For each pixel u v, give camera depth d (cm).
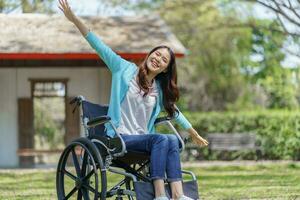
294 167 2162
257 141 2550
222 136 2536
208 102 4406
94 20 2592
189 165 2322
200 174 1930
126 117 841
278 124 2553
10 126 2461
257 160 2541
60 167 881
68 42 2334
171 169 786
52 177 1908
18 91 2462
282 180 1670
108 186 1559
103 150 825
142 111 845
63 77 2466
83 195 845
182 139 866
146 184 776
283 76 3803
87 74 2477
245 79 4356
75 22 854
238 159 2548
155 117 860
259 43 4216
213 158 2531
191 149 2527
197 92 4384
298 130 2541
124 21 2589
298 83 3844
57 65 2462
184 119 875
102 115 861
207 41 4116
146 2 3819
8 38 2362
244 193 1344
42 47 2292
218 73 4356
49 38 2369
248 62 4306
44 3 2792
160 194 767
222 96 4453
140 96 846
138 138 803
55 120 2856
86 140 822
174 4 3756
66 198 866
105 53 859
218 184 1578
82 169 847
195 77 4362
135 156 820
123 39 2391
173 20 3897
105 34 2442
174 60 858
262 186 1509
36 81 2462
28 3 2794
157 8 3856
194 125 2602
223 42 4147
